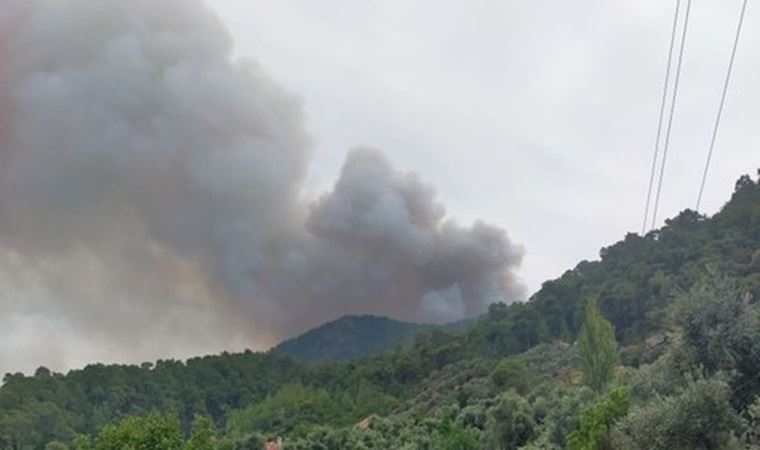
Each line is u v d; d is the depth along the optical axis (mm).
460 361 189875
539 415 68438
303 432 148125
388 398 186000
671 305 30578
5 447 180625
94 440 35062
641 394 32250
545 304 193750
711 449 25016
